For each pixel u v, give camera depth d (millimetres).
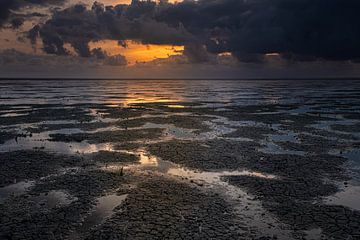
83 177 17906
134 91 117250
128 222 12453
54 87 151500
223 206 14047
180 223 12375
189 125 36250
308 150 24688
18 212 13414
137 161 21391
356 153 23844
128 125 36312
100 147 25562
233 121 39469
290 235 11602
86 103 63188
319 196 15352
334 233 11750
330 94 94188
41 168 19625
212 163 20891
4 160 21406
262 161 21422
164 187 16375
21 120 40031
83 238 11273
